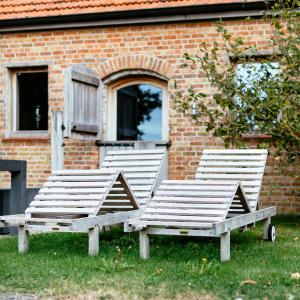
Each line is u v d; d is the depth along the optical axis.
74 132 11.47
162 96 12.44
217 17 11.75
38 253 7.46
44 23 12.80
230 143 11.55
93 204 7.50
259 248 7.77
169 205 7.36
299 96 9.80
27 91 13.31
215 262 6.71
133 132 12.62
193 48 11.98
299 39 10.12
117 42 12.46
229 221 6.97
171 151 12.08
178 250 7.61
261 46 11.56
